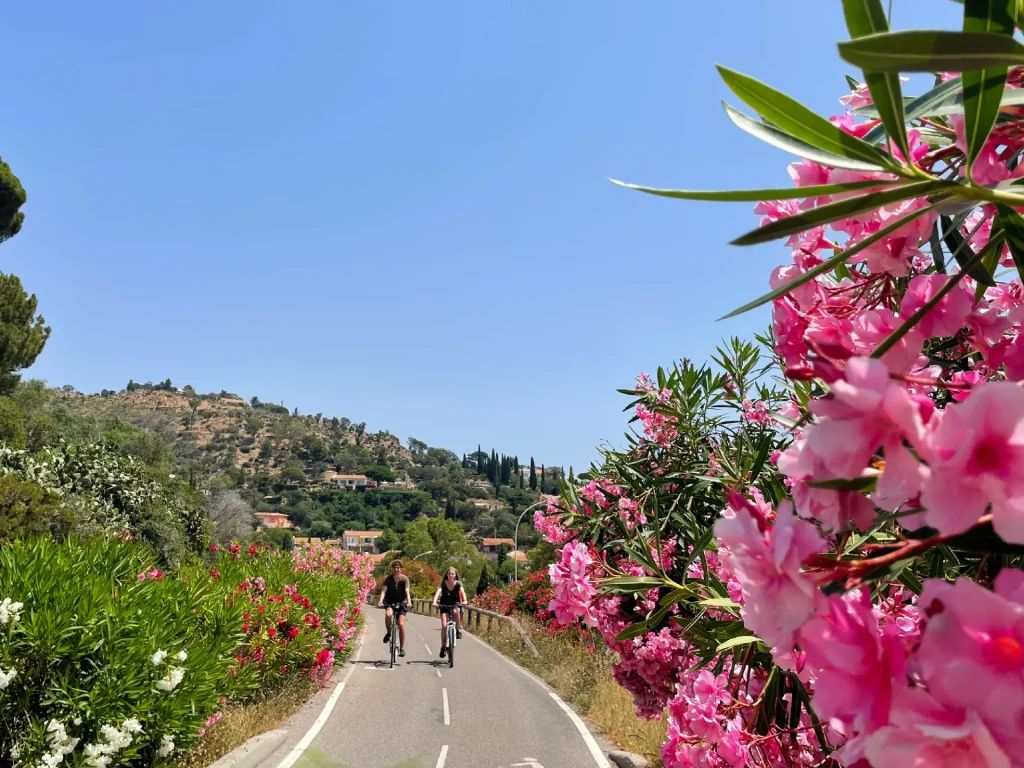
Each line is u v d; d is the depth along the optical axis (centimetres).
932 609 67
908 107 121
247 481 13438
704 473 519
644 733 751
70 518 1456
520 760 732
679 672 485
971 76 94
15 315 2317
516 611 2308
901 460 67
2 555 568
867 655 70
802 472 83
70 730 498
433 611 3359
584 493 638
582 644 1417
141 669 538
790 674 221
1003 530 62
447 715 934
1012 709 59
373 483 14812
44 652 491
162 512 1997
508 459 16562
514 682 1246
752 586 82
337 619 1312
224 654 721
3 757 473
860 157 104
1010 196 94
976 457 63
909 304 114
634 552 342
